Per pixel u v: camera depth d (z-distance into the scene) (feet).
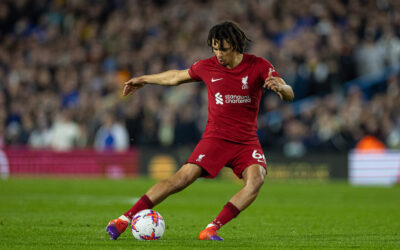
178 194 166.20
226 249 70.69
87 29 301.63
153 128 234.38
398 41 255.29
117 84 258.57
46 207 128.26
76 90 270.05
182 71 81.00
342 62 246.27
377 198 157.07
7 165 240.32
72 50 290.76
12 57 296.92
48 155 237.66
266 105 230.89
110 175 230.68
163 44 278.26
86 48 292.40
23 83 278.87
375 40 257.14
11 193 163.22
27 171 239.71
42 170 238.68
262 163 77.71
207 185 197.36
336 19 269.64
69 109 247.91
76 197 153.38
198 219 108.27
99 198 151.02
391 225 101.45
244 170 77.61
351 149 219.00
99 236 81.35
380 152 213.05
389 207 134.51
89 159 233.14
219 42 75.25
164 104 246.47
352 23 263.29
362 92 244.83
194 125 232.12
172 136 231.91
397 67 249.14
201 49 269.64
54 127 246.88
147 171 227.40
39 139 251.80
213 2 292.81
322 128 220.84
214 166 77.25
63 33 307.99
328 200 151.02
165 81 81.15
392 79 241.76
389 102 229.25
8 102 270.87
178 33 286.05
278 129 226.79
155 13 298.97
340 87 242.17
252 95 78.07
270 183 207.72
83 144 240.53
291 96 75.41
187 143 231.30
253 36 260.42
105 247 71.56
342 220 108.78
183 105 236.43
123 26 294.66
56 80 280.31
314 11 268.82
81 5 309.83
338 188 188.03
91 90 263.49
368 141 219.20
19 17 315.99
